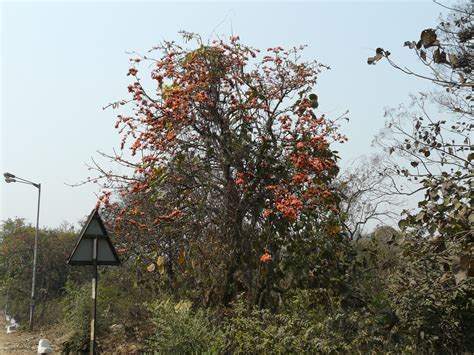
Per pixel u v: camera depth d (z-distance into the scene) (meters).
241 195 8.23
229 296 8.23
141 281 10.13
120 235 8.80
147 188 8.27
